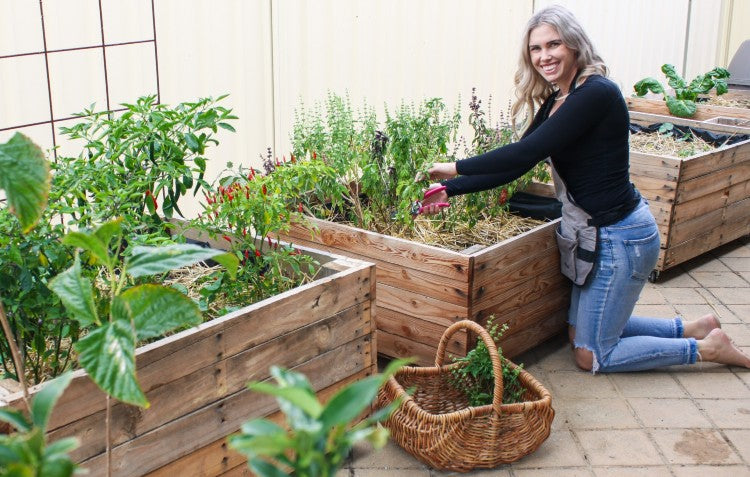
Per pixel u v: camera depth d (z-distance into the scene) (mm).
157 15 4395
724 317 4672
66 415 2311
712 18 8375
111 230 1619
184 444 2648
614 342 3918
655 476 3172
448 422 3064
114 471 2469
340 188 4016
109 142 3162
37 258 2582
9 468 1101
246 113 4895
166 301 1655
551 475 3164
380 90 5504
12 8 3898
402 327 3824
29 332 2789
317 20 5059
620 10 7145
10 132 4023
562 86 3658
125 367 1562
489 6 5926
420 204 3842
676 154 5578
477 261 3539
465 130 6062
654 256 3760
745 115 6449
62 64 4141
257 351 2811
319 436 1132
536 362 4098
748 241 5938
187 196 4891
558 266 4070
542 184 4570
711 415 3623
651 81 6812
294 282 3316
